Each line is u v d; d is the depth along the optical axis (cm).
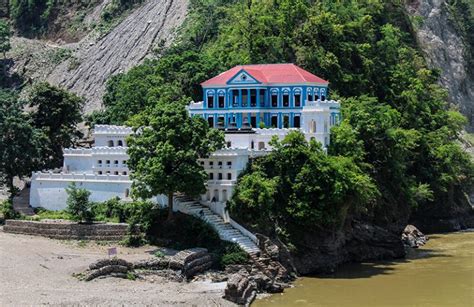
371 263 13988
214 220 12838
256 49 19625
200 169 12562
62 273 11044
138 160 12788
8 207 14300
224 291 10644
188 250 11981
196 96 18550
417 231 16825
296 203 12862
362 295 11438
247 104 15988
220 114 16200
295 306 10750
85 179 14125
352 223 14125
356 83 19250
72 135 18512
